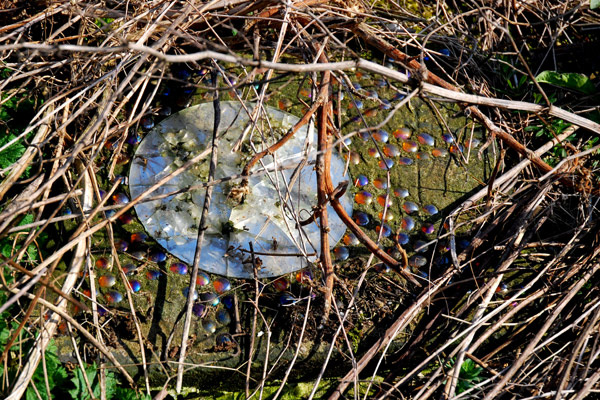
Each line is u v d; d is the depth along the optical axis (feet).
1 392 4.97
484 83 7.79
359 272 6.19
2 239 5.80
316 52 6.70
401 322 5.75
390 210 6.67
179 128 6.82
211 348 5.68
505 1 8.69
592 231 6.48
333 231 6.37
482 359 5.90
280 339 5.76
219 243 6.16
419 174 6.95
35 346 5.15
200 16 6.80
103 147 6.60
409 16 8.30
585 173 6.55
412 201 6.77
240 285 6.01
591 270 6.01
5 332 5.31
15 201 5.46
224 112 6.93
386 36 7.50
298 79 7.37
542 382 5.57
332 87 7.08
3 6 7.34
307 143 5.86
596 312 5.53
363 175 6.85
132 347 5.58
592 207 6.47
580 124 6.37
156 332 5.70
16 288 5.06
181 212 6.29
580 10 8.92
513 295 6.18
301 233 5.92
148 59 7.10
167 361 5.39
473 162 7.13
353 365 5.36
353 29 7.24
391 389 5.38
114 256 5.64
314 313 5.85
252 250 5.86
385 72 5.01
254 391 5.37
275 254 5.72
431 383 5.70
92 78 6.79
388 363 5.86
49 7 7.16
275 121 6.93
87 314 5.65
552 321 5.62
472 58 8.04
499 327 6.01
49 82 6.81
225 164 6.54
